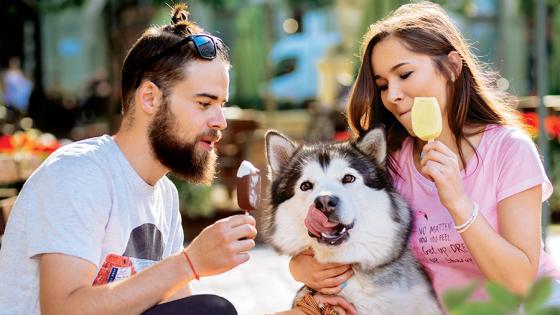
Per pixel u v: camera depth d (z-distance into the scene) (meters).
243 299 5.63
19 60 15.14
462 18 15.05
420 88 2.94
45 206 2.39
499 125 3.00
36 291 2.45
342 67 13.70
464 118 2.98
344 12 13.29
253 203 2.62
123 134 2.70
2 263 2.48
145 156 2.67
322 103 13.27
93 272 2.40
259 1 13.84
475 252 2.57
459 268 3.02
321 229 2.85
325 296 2.97
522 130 3.03
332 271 2.96
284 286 6.04
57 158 2.50
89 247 2.38
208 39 2.66
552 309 1.17
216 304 2.44
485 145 2.93
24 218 2.45
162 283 2.33
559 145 8.44
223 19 15.48
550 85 14.62
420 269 3.08
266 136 3.30
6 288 2.46
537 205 2.78
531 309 1.18
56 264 2.33
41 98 15.42
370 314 2.96
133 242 2.62
